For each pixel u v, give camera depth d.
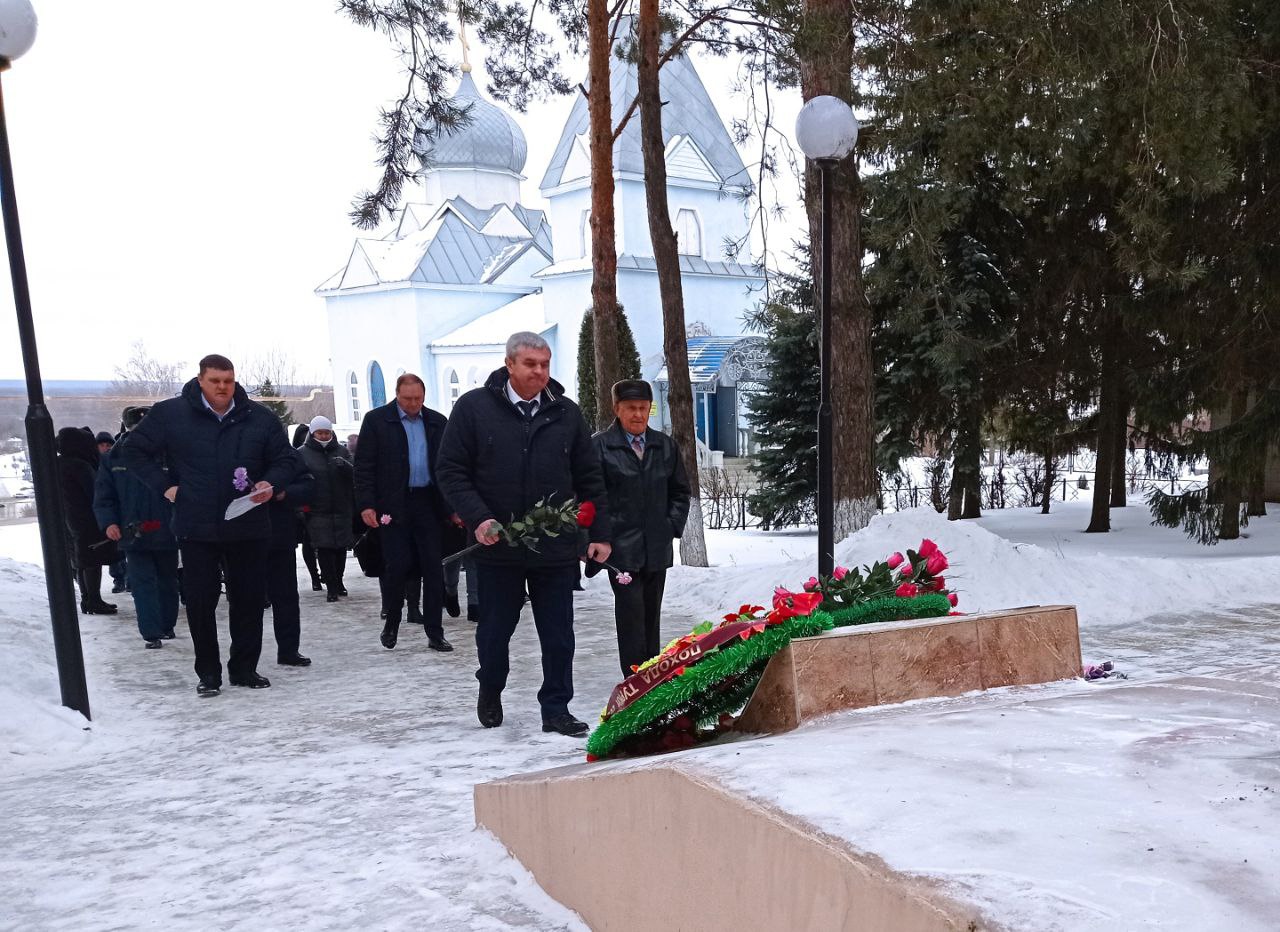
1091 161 12.24
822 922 1.27
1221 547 13.49
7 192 5.29
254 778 4.33
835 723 2.21
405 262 40.75
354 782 4.17
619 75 34.00
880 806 1.39
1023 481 22.27
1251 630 7.44
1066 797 1.33
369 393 42.59
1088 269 14.79
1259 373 13.31
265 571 6.32
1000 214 14.70
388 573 7.54
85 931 2.67
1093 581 8.49
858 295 10.59
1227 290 12.86
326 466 10.30
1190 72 9.88
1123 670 6.11
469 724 5.21
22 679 5.95
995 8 9.30
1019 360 15.63
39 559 15.70
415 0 12.02
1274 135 12.42
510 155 46.88
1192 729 1.63
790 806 1.45
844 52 9.90
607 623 8.53
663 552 5.49
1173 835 1.16
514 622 5.02
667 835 1.79
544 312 36.22
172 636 8.41
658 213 12.09
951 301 13.10
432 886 2.77
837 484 10.69
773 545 15.60
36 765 4.79
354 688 6.24
